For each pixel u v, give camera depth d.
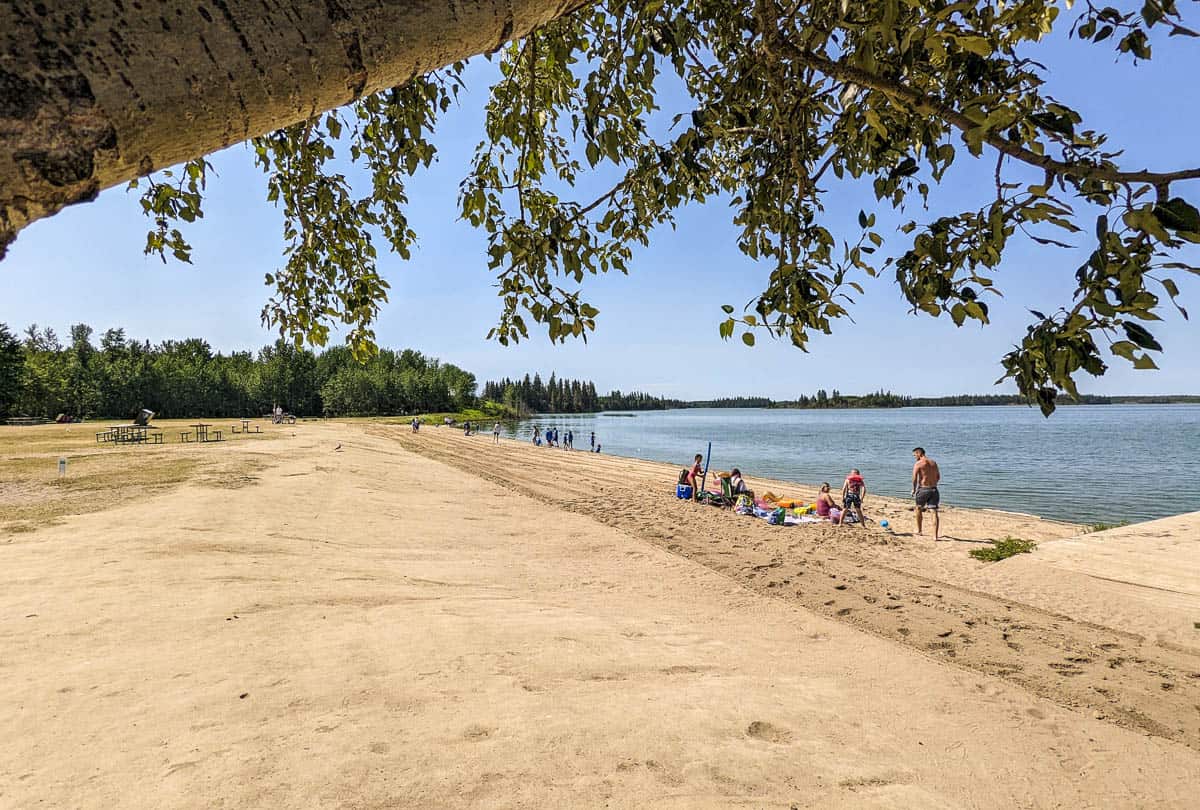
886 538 13.66
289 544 9.96
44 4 0.66
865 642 7.11
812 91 2.12
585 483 24.56
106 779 3.37
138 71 0.70
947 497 25.61
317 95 0.87
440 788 3.46
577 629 6.54
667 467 33.66
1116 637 7.34
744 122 2.62
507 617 6.80
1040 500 24.72
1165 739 4.95
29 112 0.65
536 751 3.90
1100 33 1.84
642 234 3.07
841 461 44.09
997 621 7.94
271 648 5.33
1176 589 8.64
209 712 4.14
